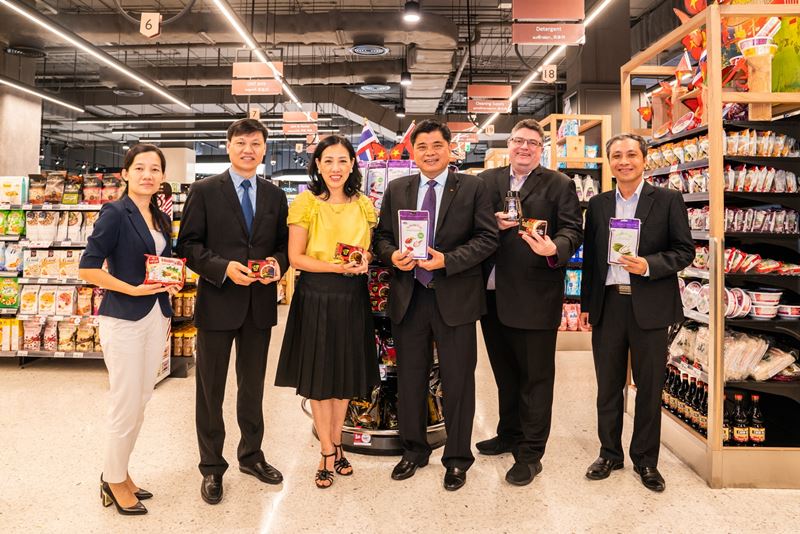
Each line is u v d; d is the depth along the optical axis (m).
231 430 3.32
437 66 11.91
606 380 2.75
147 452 2.98
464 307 2.54
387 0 11.23
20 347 4.78
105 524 2.22
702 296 2.89
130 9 11.27
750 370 2.71
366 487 2.58
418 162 2.63
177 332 4.68
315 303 2.52
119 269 2.24
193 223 2.44
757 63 2.76
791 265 2.76
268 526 2.22
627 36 10.19
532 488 2.58
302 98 16.20
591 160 5.64
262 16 10.03
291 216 2.55
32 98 12.07
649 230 2.66
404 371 2.69
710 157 2.70
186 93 16.73
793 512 2.37
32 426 3.37
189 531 2.18
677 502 2.46
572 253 2.59
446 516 2.31
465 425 2.59
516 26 6.23
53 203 4.68
